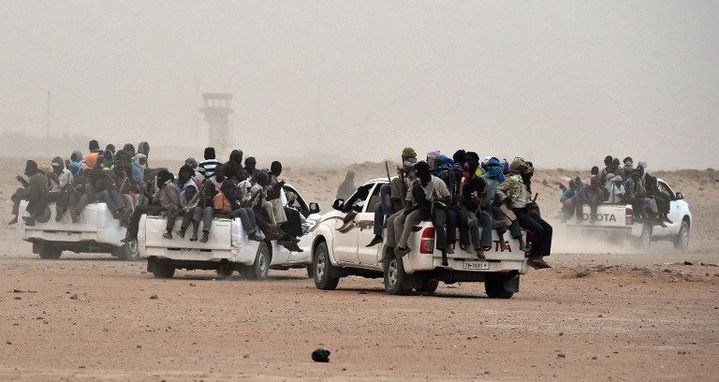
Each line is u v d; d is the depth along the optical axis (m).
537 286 95.88
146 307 71.44
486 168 83.88
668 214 159.88
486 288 85.88
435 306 76.06
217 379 45.34
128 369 47.94
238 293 82.75
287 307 73.50
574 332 64.38
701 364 53.00
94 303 73.00
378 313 71.06
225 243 94.81
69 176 120.25
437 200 80.50
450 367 51.09
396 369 50.06
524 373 49.72
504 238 82.56
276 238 98.19
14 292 78.69
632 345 59.53
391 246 82.06
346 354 54.25
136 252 122.50
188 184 96.75
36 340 56.12
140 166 123.06
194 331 60.84
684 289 94.25
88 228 118.81
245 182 97.50
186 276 101.38
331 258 88.31
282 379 45.75
